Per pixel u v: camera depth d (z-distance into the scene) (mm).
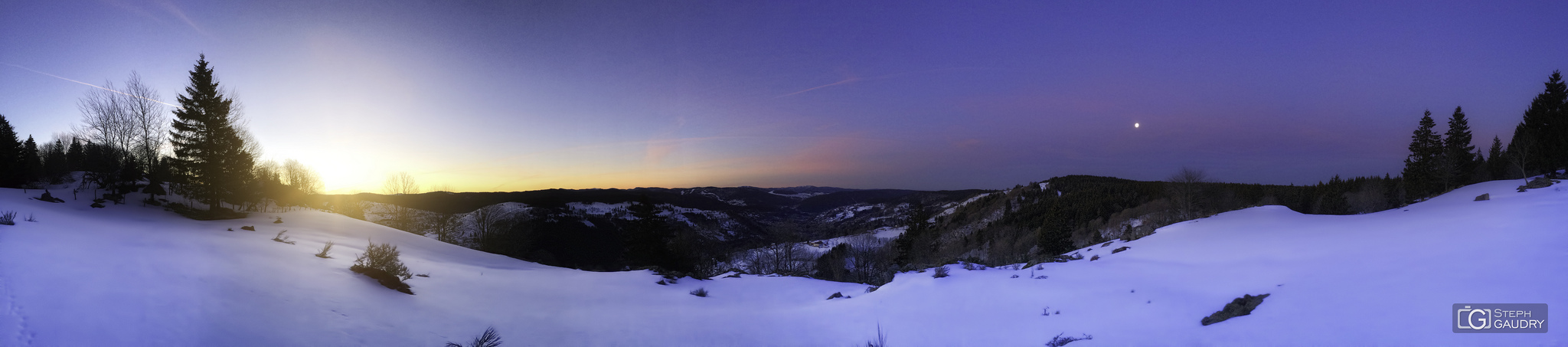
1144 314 12391
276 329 9977
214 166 40969
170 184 45438
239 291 12211
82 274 11320
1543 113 52344
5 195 29547
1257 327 9859
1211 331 10156
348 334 10469
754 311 17656
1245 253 21062
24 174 41156
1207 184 77562
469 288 19031
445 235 71062
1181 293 13984
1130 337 10391
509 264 32219
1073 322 12352
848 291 21812
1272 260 18359
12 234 15672
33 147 48656
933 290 17531
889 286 19547
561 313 16062
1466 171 52969
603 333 13359
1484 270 12023
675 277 26625
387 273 17359
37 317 8312
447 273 22312
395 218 76750
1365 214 32344
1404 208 38062
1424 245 17516
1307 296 11734
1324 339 8523
